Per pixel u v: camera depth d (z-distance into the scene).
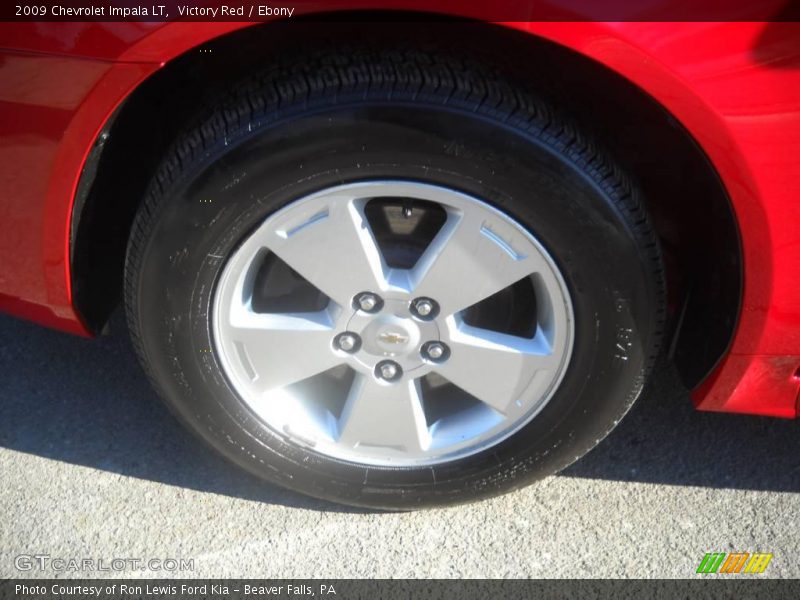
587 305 1.94
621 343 1.98
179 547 2.24
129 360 2.70
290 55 1.88
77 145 1.85
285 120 1.77
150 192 1.92
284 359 2.08
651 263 1.91
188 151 1.84
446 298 1.97
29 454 2.43
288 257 1.94
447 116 1.74
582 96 1.91
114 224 2.18
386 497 2.24
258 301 2.11
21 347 2.71
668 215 2.16
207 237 1.90
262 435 2.17
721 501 2.37
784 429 2.55
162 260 1.93
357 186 1.84
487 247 1.90
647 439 2.52
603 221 1.83
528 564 2.22
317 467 2.21
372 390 2.09
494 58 1.81
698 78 1.66
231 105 1.82
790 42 1.64
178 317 2.00
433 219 1.98
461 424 2.18
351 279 1.95
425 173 1.81
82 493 2.35
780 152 1.72
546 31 1.63
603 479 2.42
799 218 1.78
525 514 2.33
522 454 2.16
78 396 2.59
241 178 1.83
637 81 1.68
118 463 2.42
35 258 2.04
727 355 2.01
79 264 2.08
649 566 2.22
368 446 2.20
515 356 2.03
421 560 2.23
